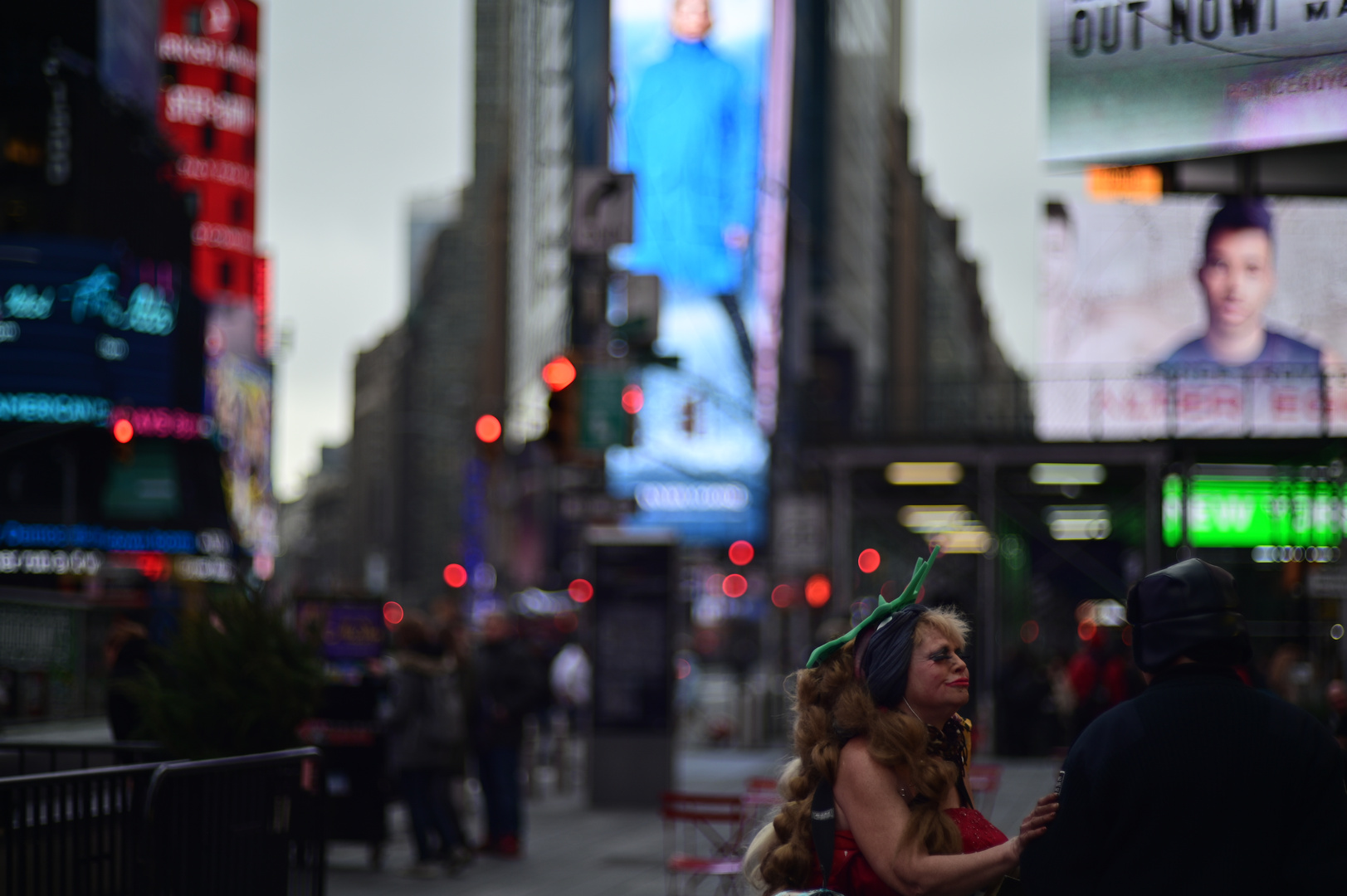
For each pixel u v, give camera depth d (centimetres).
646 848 1575
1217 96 824
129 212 5250
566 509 2339
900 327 13538
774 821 445
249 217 9481
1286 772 388
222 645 978
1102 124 856
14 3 5078
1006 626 3878
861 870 419
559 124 10362
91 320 4947
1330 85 798
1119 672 2056
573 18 9712
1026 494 3800
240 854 792
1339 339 4206
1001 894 440
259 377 9412
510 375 14750
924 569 444
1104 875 399
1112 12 854
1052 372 4331
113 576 2997
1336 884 378
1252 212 4300
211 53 9369
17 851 652
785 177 9388
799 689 442
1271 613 3069
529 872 1412
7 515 4822
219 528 5456
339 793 1440
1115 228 4419
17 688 1367
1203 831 388
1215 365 4025
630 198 2052
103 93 5091
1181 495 2952
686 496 8975
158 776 711
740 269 9325
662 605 1995
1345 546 2788
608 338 2130
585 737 1995
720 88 9488
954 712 438
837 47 10012
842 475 3145
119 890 708
